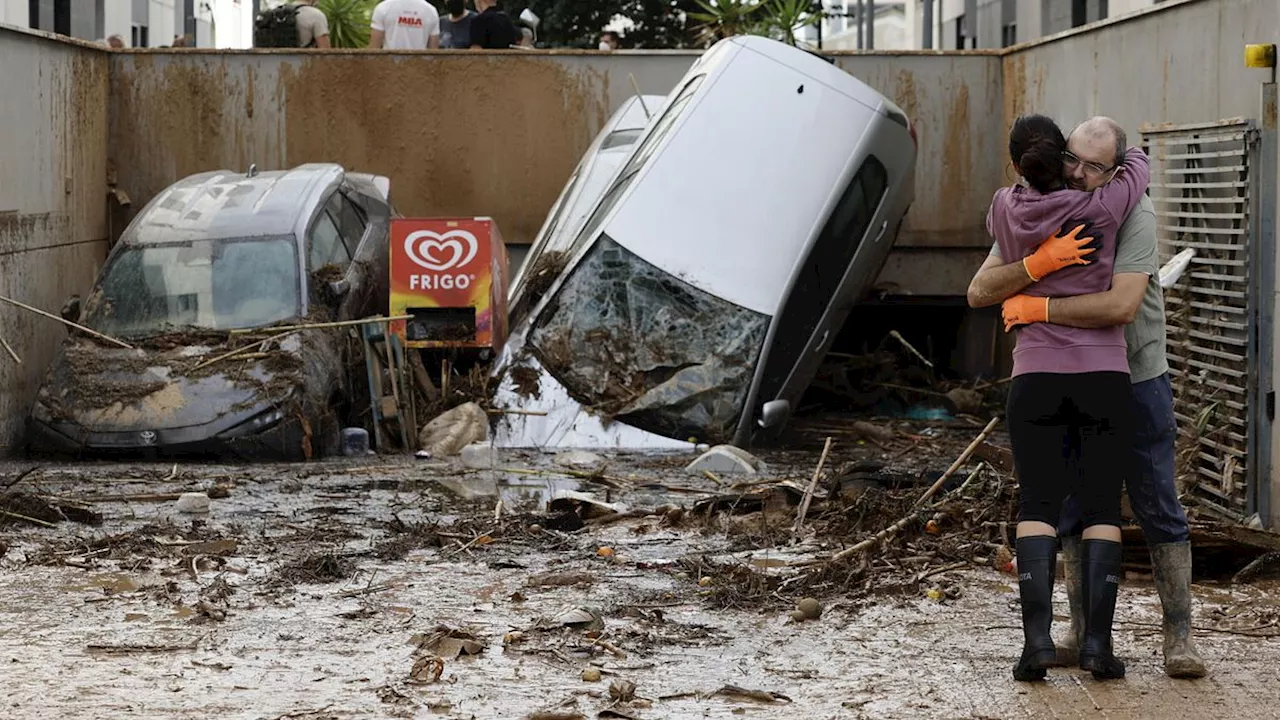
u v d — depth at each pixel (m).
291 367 12.67
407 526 9.10
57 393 12.70
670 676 5.93
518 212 18.16
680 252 13.69
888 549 8.12
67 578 7.64
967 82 18.00
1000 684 5.79
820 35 29.98
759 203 13.75
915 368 17.16
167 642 6.38
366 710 5.45
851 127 13.99
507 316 14.98
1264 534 7.95
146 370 12.73
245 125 17.95
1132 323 5.80
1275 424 9.18
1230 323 9.55
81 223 16.25
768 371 13.44
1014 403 5.80
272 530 9.07
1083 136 5.75
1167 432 5.84
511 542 8.65
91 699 5.54
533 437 13.30
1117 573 5.78
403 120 18.03
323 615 6.90
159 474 11.45
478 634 6.55
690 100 14.40
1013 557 7.81
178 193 14.65
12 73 13.69
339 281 13.61
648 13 35.62
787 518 9.23
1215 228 9.87
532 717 5.35
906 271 18.30
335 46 23.86
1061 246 5.66
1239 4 10.05
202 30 40.59
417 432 13.35
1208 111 10.70
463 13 20.19
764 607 7.07
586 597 7.27
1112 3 23.62
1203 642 6.43
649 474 11.69
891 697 5.64
